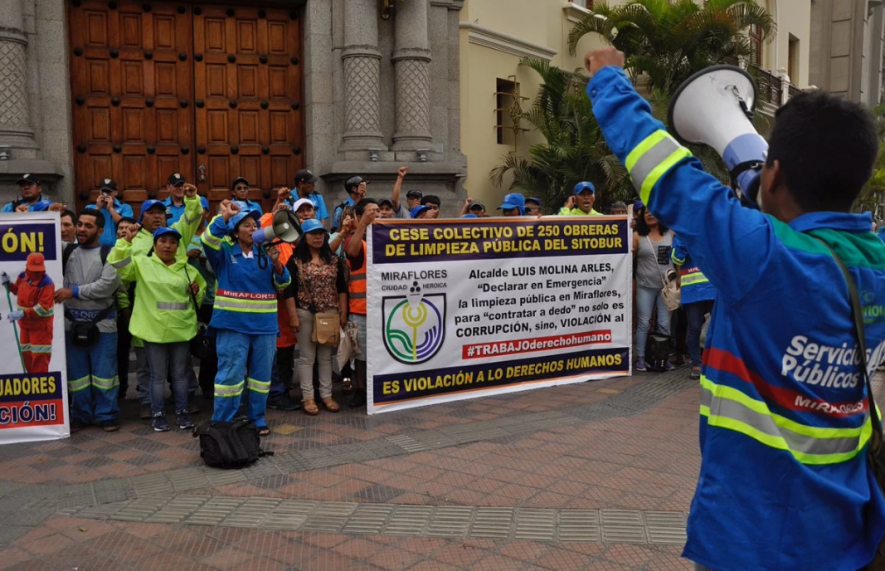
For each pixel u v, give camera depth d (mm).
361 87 11148
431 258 7152
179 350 6551
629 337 8492
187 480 5199
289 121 11477
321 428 6465
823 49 33062
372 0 11180
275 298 6207
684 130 2064
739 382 1753
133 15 10656
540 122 13562
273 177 11414
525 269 7703
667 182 1771
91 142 10516
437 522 4465
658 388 7926
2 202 9609
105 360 6484
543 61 14008
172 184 8578
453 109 12398
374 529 4379
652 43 14133
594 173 13234
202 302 7023
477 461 5543
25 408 6211
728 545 1738
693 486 5012
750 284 1680
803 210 1793
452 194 11859
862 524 1793
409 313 7062
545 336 7895
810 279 1675
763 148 1925
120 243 6379
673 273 8664
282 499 4836
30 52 9922
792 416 1729
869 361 1824
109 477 5301
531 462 5516
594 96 1944
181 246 6941
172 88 10867
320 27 11180
